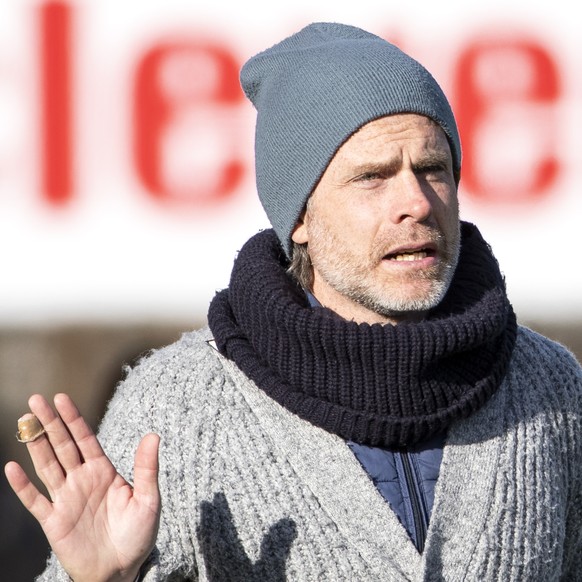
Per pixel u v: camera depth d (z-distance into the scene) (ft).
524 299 51.80
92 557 22.50
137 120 51.21
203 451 24.75
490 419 25.54
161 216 51.75
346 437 24.53
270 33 50.44
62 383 57.82
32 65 51.11
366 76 25.29
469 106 50.88
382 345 23.86
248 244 27.27
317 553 23.84
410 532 24.40
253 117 50.96
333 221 25.52
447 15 50.72
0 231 51.72
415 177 24.94
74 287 52.16
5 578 66.59
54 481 22.65
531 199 51.29
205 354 26.04
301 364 24.49
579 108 50.90
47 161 51.55
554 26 50.88
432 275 25.07
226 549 24.23
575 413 26.55
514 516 24.71
